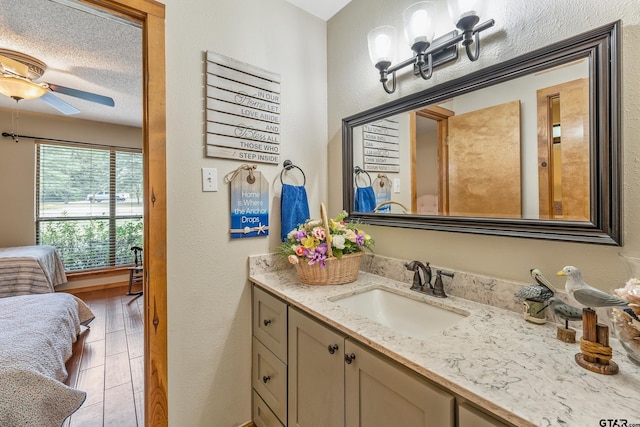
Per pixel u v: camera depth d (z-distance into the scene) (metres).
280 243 1.63
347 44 1.70
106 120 3.95
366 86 1.59
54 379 1.40
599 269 0.86
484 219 1.10
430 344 0.81
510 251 1.05
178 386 1.32
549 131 0.94
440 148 1.24
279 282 1.42
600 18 0.85
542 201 0.96
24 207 3.58
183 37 1.31
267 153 1.57
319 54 1.80
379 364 0.83
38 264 2.96
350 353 0.92
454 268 1.21
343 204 1.70
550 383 0.63
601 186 0.83
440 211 1.25
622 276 0.81
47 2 1.66
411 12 1.18
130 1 1.17
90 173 3.98
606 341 0.67
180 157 1.31
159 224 1.25
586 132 0.87
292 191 1.62
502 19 1.05
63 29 1.92
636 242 0.79
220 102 1.41
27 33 1.96
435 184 1.26
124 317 3.08
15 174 3.54
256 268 1.54
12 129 3.51
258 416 1.48
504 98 1.05
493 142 1.08
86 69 2.47
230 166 1.45
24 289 2.86
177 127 1.30
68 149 3.85
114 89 2.88
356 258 1.41
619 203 0.81
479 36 1.11
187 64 1.33
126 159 4.24
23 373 1.22
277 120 1.62
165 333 1.27
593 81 0.84
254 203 1.53
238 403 1.50
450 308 1.09
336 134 1.78
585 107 0.87
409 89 1.39
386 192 1.47
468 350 0.78
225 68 1.43
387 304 1.33
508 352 0.76
